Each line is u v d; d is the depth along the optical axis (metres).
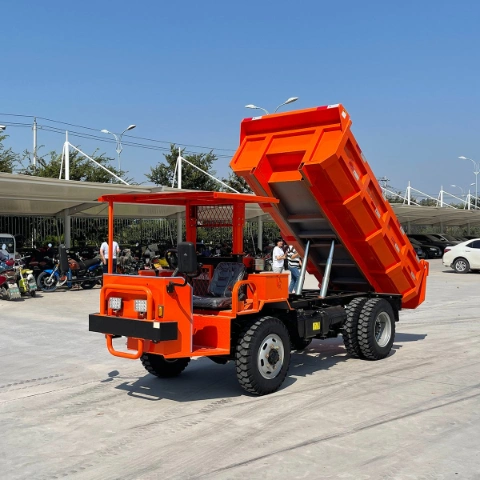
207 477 4.47
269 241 29.62
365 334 8.41
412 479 4.36
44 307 14.39
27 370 8.05
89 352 9.20
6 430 5.63
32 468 4.70
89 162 37.62
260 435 5.38
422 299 10.03
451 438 5.22
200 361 8.70
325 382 7.32
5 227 22.28
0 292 15.72
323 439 5.24
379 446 5.04
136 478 4.48
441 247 37.06
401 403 6.33
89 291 18.03
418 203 51.09
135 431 5.57
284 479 4.40
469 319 12.38
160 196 6.67
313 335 7.86
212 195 6.48
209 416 5.99
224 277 7.11
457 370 7.84
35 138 36.88
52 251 18.36
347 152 7.85
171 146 40.75
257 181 8.21
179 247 6.11
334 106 7.57
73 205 21.47
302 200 8.31
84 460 4.86
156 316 6.12
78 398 6.72
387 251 8.83
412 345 9.67
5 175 15.66
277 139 8.23
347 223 8.38
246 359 6.54
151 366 7.45
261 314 7.07
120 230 26.08
